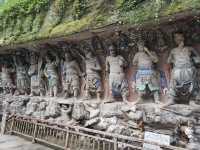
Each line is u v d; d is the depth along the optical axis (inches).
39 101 394.9
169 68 263.3
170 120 243.6
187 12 212.1
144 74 266.7
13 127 400.5
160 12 223.0
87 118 322.3
